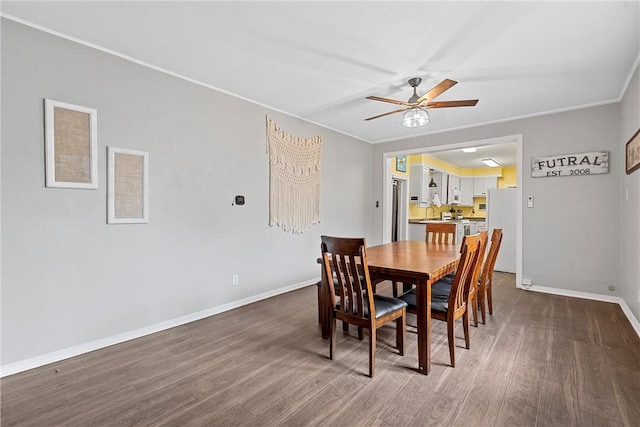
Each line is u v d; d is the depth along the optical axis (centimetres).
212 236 320
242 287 350
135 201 260
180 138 291
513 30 218
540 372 204
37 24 209
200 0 188
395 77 296
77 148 228
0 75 197
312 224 446
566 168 384
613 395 179
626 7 191
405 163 664
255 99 355
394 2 191
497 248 302
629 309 310
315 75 293
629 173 306
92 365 216
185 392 184
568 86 317
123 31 221
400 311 224
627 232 320
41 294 215
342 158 504
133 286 261
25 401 175
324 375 203
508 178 862
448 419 160
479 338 258
